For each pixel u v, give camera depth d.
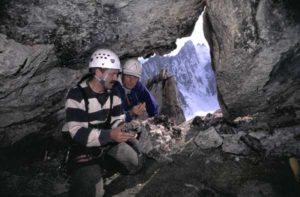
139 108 3.20
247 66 3.55
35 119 3.51
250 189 2.81
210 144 3.53
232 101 3.90
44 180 3.23
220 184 2.95
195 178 3.07
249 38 3.37
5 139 3.39
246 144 3.36
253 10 3.23
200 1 3.67
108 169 3.19
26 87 3.12
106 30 3.32
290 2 3.18
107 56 2.65
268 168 3.07
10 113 3.21
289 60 3.47
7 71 2.75
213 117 4.46
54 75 3.34
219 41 3.67
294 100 3.77
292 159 2.99
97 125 2.74
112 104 2.79
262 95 3.78
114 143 3.03
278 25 3.28
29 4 2.73
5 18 2.70
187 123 4.49
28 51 2.83
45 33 2.96
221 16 3.43
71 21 3.04
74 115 2.63
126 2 3.18
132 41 3.68
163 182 3.09
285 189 2.75
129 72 3.47
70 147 2.80
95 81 2.66
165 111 5.12
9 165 3.40
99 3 3.06
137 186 3.10
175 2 3.46
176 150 3.68
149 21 3.53
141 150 3.43
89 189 2.64
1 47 2.63
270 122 3.64
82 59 3.43
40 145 3.77
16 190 3.03
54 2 2.83
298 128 3.39
